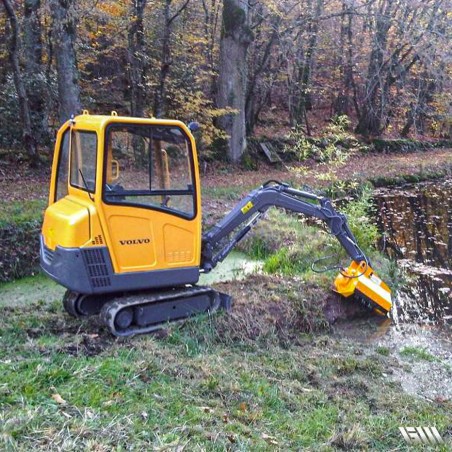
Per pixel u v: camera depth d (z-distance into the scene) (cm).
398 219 1394
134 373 457
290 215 1189
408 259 1067
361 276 735
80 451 326
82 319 590
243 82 1783
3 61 1468
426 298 855
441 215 1453
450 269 1013
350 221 978
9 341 527
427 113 2547
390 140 2484
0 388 386
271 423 430
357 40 2441
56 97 1504
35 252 862
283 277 798
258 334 635
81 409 379
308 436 424
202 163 1712
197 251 588
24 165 1398
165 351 525
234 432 395
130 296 567
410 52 2272
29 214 912
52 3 1236
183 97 1659
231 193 1351
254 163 1834
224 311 636
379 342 688
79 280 523
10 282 814
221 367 513
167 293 589
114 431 352
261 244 982
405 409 505
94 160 529
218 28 2061
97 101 1766
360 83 2633
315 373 562
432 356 643
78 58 1655
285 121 2425
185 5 1580
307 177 1595
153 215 554
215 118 1833
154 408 403
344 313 743
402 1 1891
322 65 2612
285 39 1933
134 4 1537
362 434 437
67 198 570
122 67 1900
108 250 532
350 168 1906
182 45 1780
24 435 332
